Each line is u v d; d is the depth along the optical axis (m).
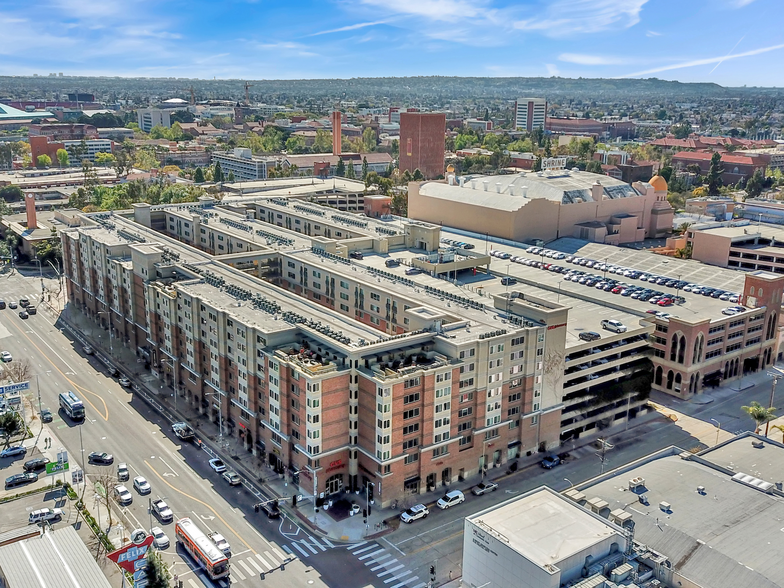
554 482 163.12
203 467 165.75
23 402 195.12
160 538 138.12
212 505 151.12
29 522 141.75
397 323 193.62
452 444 158.88
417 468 154.38
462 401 158.50
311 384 144.75
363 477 154.75
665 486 134.25
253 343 162.88
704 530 119.75
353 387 150.75
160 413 191.88
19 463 164.38
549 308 174.12
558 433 178.62
